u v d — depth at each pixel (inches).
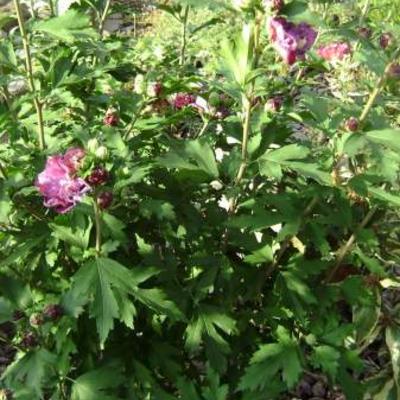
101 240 23.1
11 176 22.9
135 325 25.9
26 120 27.4
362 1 40.4
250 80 22.0
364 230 26.0
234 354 26.1
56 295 23.1
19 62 27.2
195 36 43.6
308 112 26.0
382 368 31.8
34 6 33.9
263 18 21.2
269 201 24.3
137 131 29.4
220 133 29.5
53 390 24.9
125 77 29.7
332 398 32.0
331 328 25.5
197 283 25.0
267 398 24.1
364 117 23.0
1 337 22.4
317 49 32.3
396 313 31.2
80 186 19.9
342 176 28.1
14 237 23.5
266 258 25.4
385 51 24.9
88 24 24.0
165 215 23.4
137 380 24.9
